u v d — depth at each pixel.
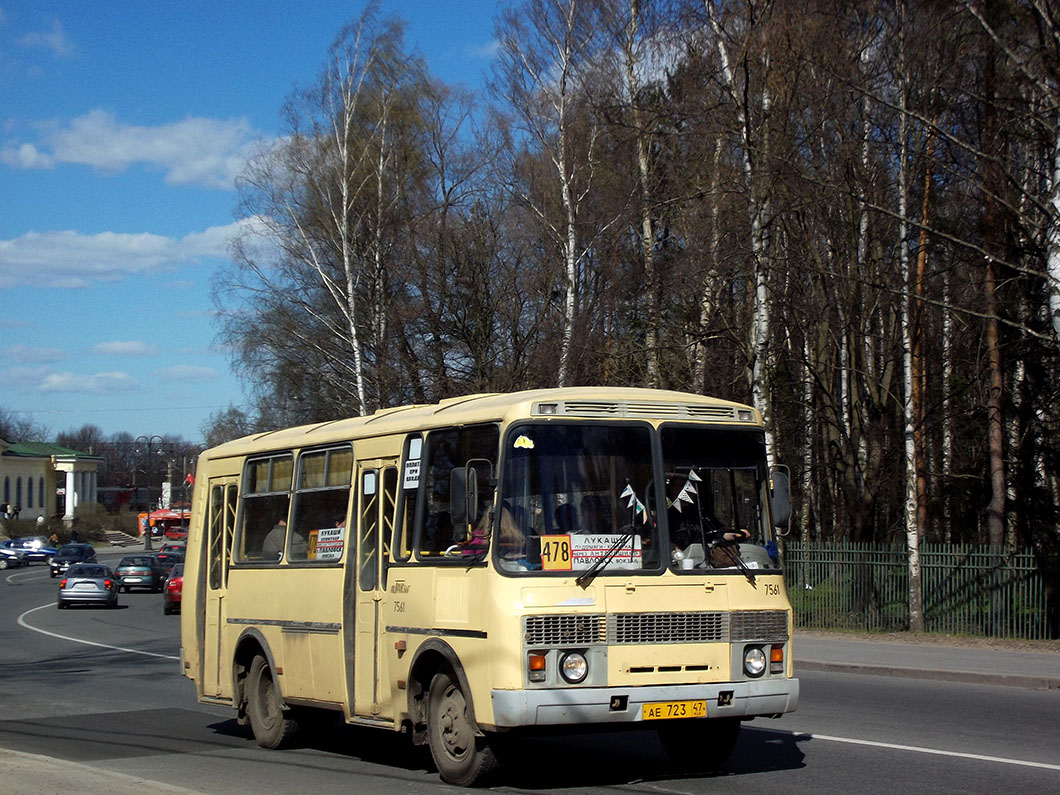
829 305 28.84
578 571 8.82
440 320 39.41
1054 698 14.95
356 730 13.45
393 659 9.98
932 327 32.88
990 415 26.59
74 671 20.72
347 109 39.47
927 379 30.52
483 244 39.31
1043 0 19.56
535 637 8.55
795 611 25.94
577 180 35.38
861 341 29.50
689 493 9.35
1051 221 18.77
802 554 26.08
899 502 34.34
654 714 8.75
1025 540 28.08
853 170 25.53
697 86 27.22
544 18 35.53
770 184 24.41
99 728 13.73
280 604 11.93
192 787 9.54
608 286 34.62
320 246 40.66
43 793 8.41
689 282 27.59
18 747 12.12
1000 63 22.41
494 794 9.01
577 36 35.16
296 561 11.76
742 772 9.90
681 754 10.09
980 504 33.28
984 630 22.31
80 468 114.69
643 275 32.06
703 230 27.17
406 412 10.86
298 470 12.03
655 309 30.11
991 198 21.44
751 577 9.34
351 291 38.41
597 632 8.72
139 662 22.48
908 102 23.44
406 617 9.81
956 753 10.69
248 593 12.59
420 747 11.97
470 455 9.36
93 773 9.19
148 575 54.72
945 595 23.05
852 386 31.09
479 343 38.84
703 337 27.66
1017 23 21.12
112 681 19.02
